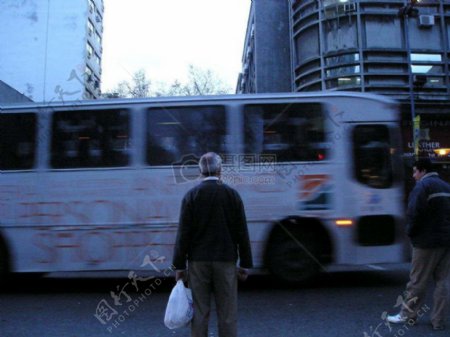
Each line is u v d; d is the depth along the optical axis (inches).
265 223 310.5
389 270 388.2
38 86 1892.2
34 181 314.0
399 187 317.4
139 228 309.0
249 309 259.4
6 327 231.8
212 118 317.7
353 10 1002.1
